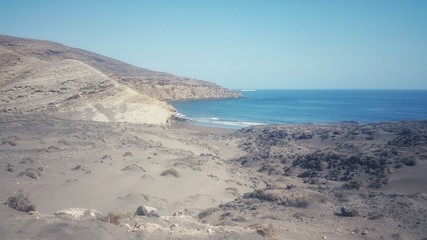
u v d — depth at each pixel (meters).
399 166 29.62
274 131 56.91
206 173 29.84
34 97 63.47
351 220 15.58
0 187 18.59
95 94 68.44
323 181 30.95
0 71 69.62
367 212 16.92
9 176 21.45
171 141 47.66
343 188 27.61
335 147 42.03
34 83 66.44
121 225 10.07
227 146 52.84
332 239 12.30
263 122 85.69
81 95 66.56
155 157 33.12
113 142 39.09
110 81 72.44
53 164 25.86
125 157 31.08
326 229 13.83
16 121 48.19
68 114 59.62
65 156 29.08
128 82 142.62
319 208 17.75
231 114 104.88
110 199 18.72
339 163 34.09
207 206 20.41
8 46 129.38
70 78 70.12
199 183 26.09
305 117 96.62
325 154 36.78
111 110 65.12
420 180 25.75
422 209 17.31
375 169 30.55
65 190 19.70
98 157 29.88
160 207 17.92
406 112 110.06
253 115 102.12
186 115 101.00
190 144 48.41
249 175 34.59
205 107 130.62
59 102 63.22
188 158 34.47
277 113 108.56
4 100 60.19
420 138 37.53
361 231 13.70
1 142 32.84
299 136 51.38
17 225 8.63
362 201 19.20
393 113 106.81
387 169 29.33
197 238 9.27
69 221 9.35
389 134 43.19
